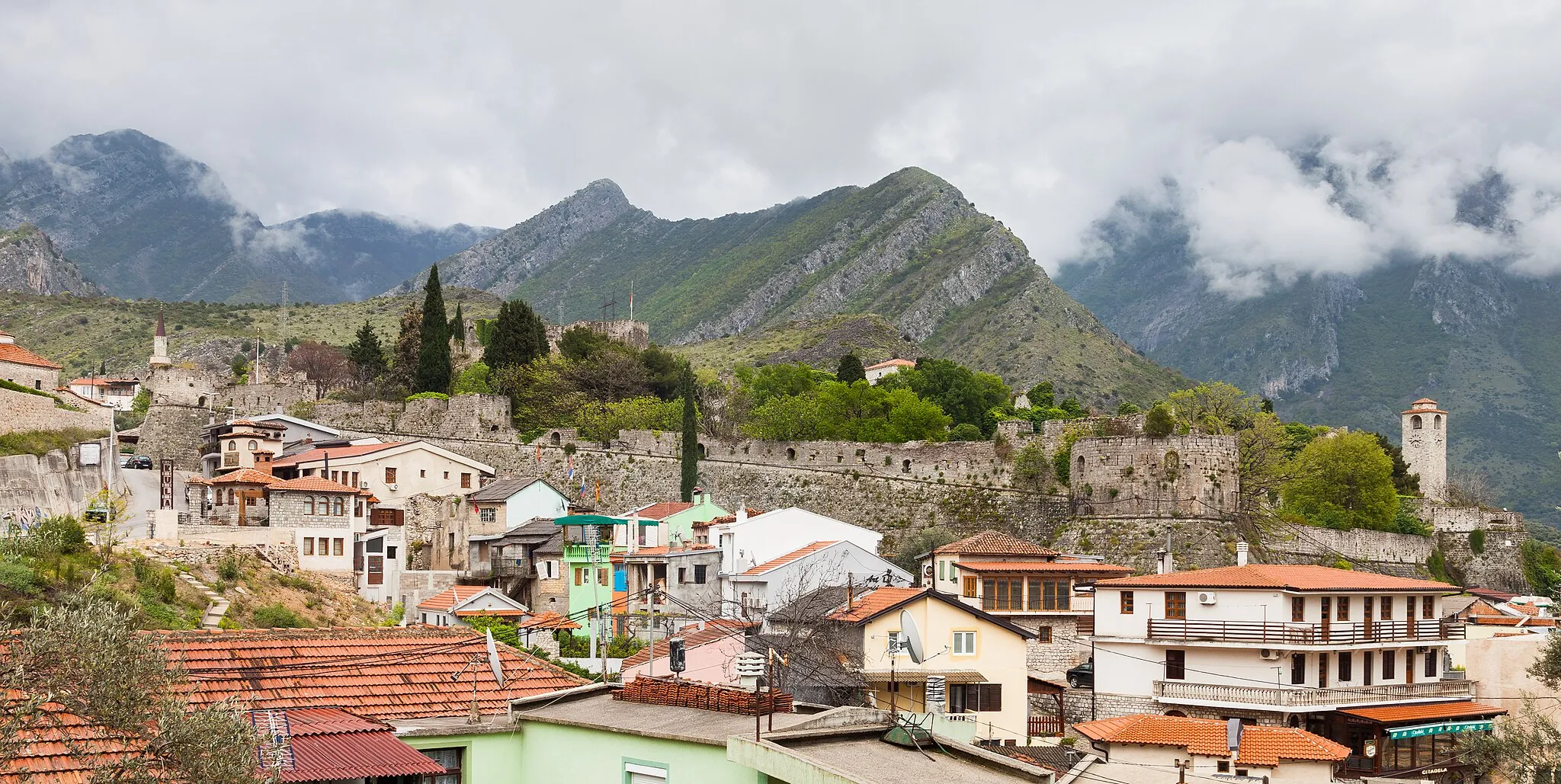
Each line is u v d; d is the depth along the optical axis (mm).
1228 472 115250
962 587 91562
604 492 141000
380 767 28734
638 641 89062
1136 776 62344
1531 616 102625
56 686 25328
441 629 42750
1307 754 65562
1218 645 78562
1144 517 114688
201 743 25156
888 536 127938
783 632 73062
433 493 126438
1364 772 74438
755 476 137875
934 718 37406
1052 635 89812
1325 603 79250
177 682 31984
